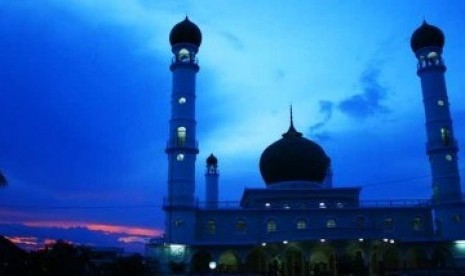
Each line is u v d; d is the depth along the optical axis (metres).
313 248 79.44
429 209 96.00
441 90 96.81
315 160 101.12
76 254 70.00
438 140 94.44
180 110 94.19
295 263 82.00
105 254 100.12
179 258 87.69
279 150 101.75
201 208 94.62
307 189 97.31
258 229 93.75
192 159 93.19
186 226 89.94
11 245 52.59
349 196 97.62
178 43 97.12
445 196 92.25
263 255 90.88
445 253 92.56
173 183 91.56
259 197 97.19
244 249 91.31
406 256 93.56
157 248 87.94
